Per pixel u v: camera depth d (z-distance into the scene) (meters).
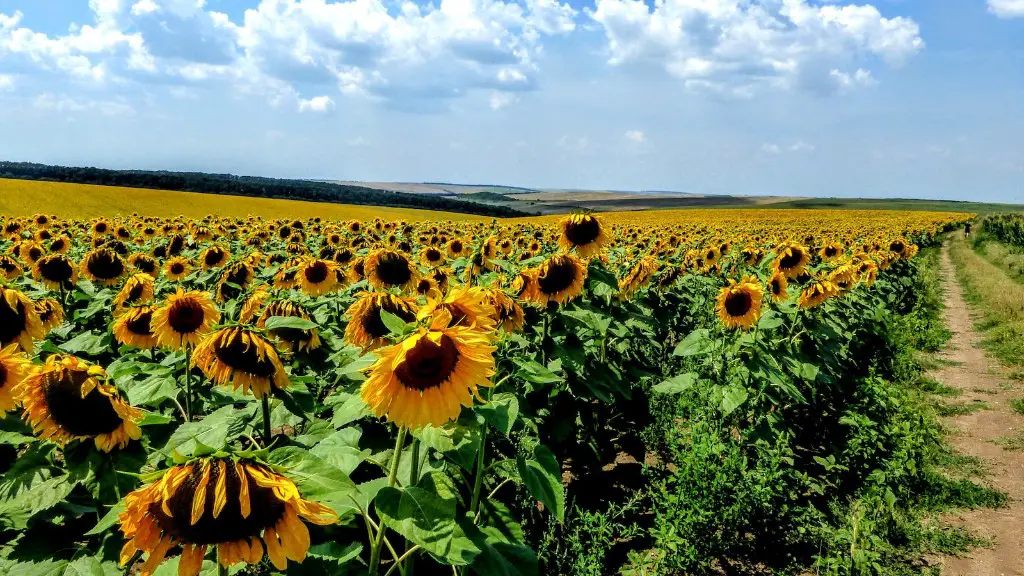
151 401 3.69
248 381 3.20
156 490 1.75
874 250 20.09
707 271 15.84
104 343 5.52
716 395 5.92
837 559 4.65
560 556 4.39
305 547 1.86
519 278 5.22
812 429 7.59
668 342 10.59
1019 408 9.15
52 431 2.85
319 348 5.20
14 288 4.25
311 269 7.89
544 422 5.52
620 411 6.99
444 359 2.37
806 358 7.18
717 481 5.10
